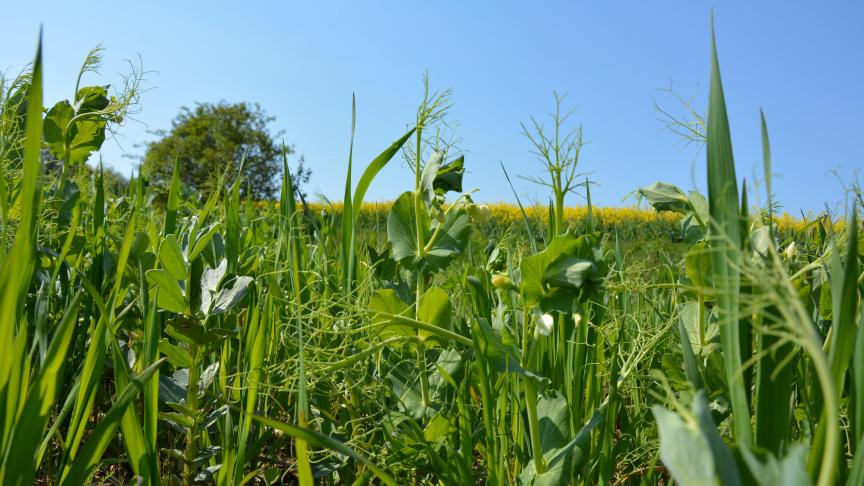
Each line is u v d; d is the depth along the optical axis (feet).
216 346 4.57
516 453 4.55
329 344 5.45
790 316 2.11
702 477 1.70
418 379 5.25
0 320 2.77
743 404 2.64
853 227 2.51
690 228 4.80
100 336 3.70
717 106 2.91
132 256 5.87
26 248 2.79
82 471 3.15
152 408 3.82
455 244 5.12
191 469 4.53
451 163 5.22
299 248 7.24
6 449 2.89
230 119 93.45
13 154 6.76
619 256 6.26
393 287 6.35
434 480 4.88
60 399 5.15
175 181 7.09
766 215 4.63
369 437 5.18
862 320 2.55
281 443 5.30
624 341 5.96
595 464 4.34
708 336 4.84
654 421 4.92
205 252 5.95
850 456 3.93
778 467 1.83
